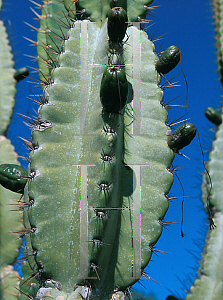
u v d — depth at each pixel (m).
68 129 0.74
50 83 0.75
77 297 0.69
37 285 0.81
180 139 0.75
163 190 0.75
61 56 0.76
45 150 0.73
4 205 0.91
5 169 0.76
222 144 0.93
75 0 0.83
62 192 0.72
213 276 0.85
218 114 0.94
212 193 0.90
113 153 0.71
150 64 0.79
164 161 0.76
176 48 0.78
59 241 0.71
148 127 0.77
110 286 0.73
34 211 0.71
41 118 0.73
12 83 0.98
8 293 0.87
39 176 0.72
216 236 0.88
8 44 1.00
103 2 0.80
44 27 0.93
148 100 0.78
